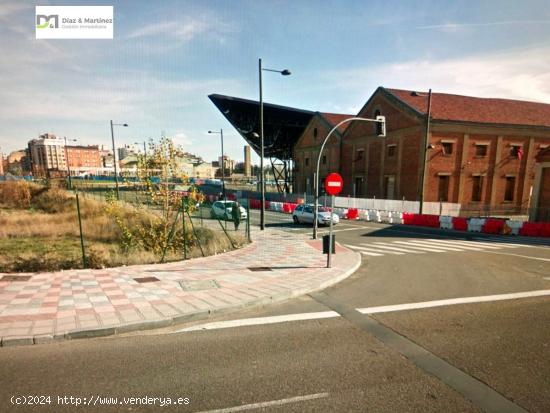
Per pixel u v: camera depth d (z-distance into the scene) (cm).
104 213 1916
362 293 709
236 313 584
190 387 349
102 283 715
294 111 4116
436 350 441
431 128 2523
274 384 356
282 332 500
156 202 1145
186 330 507
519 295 691
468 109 2803
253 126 4403
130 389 345
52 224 1694
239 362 405
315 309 607
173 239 1167
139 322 506
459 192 2623
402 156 2762
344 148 3650
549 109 3186
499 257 1123
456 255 1160
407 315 575
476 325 528
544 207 2059
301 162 4628
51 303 583
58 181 4381
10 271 809
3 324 489
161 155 1101
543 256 1141
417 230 1916
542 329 512
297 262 974
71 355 421
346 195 3616
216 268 887
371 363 405
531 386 355
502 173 2716
